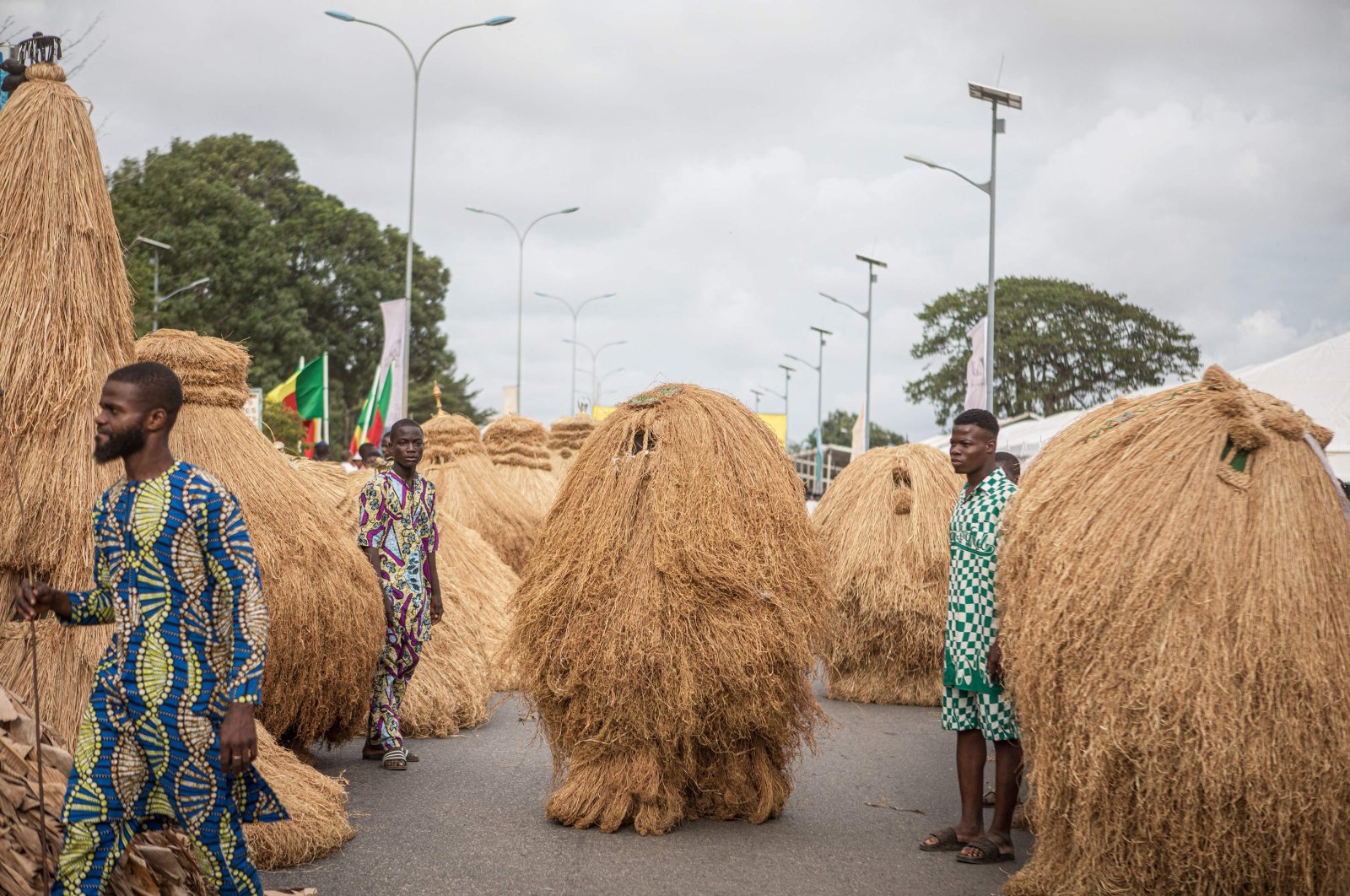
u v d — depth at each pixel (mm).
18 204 5762
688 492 6047
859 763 7957
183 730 3631
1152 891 4312
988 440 5957
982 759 5859
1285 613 4156
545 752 8078
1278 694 4102
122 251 6141
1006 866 5586
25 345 5578
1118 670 4301
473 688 9148
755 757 6277
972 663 5719
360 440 26312
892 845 5914
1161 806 4199
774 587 5965
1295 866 4113
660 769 6039
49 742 4234
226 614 3760
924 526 10398
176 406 3768
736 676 5809
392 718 7508
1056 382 57438
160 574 3650
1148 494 4500
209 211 47344
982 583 5734
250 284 47094
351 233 54406
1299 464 4484
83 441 5605
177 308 42844
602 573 6008
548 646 6109
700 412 6328
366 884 5043
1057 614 4504
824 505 11062
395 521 7547
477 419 70500
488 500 15023
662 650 5832
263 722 6656
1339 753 4070
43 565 5449
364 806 6449
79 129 5996
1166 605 4285
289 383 31891
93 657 5434
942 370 59031
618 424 6414
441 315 57875
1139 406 4977
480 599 10719
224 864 3732
